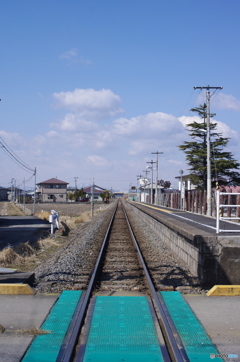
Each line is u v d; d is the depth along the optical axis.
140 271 10.87
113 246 17.00
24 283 8.12
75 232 23.83
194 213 28.47
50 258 13.37
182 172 36.62
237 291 7.65
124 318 6.27
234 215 25.33
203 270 8.90
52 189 113.12
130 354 4.93
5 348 5.08
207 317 6.30
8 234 21.52
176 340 5.34
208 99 27.56
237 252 8.90
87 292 7.76
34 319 6.19
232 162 40.81
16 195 91.31
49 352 4.97
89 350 5.05
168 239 16.14
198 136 42.00
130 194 155.88
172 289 8.27
